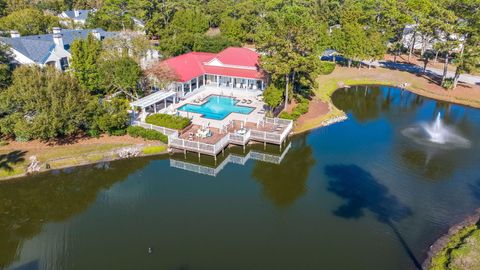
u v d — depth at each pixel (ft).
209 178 125.70
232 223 100.53
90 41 173.06
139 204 110.42
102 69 158.40
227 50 209.36
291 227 98.58
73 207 110.22
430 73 245.04
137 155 133.80
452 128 164.96
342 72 252.21
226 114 166.71
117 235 96.27
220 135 144.66
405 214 103.30
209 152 130.93
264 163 135.85
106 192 117.50
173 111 166.09
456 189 115.44
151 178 125.29
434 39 254.68
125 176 126.52
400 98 208.44
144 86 172.65
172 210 107.04
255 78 186.91
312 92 206.18
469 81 225.56
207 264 85.15
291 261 86.07
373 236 94.32
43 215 106.73
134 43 177.27
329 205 108.47
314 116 172.76
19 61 178.50
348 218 102.06
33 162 125.49
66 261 87.30
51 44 188.96
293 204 109.29
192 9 349.00
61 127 131.85
